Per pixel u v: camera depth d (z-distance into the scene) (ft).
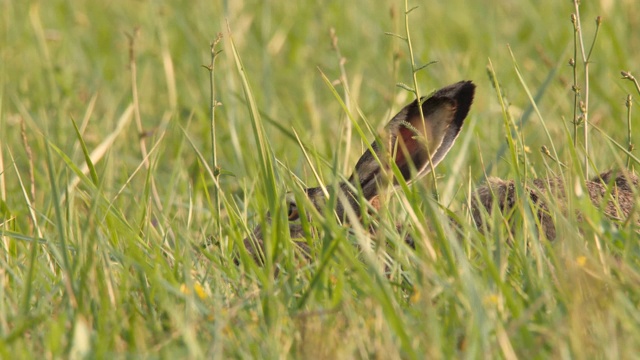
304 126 57.93
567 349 24.04
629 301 26.32
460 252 27.20
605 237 28.86
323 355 24.61
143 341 25.22
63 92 61.26
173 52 68.39
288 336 25.71
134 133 56.65
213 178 36.09
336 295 27.58
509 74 60.64
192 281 29.22
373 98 60.49
